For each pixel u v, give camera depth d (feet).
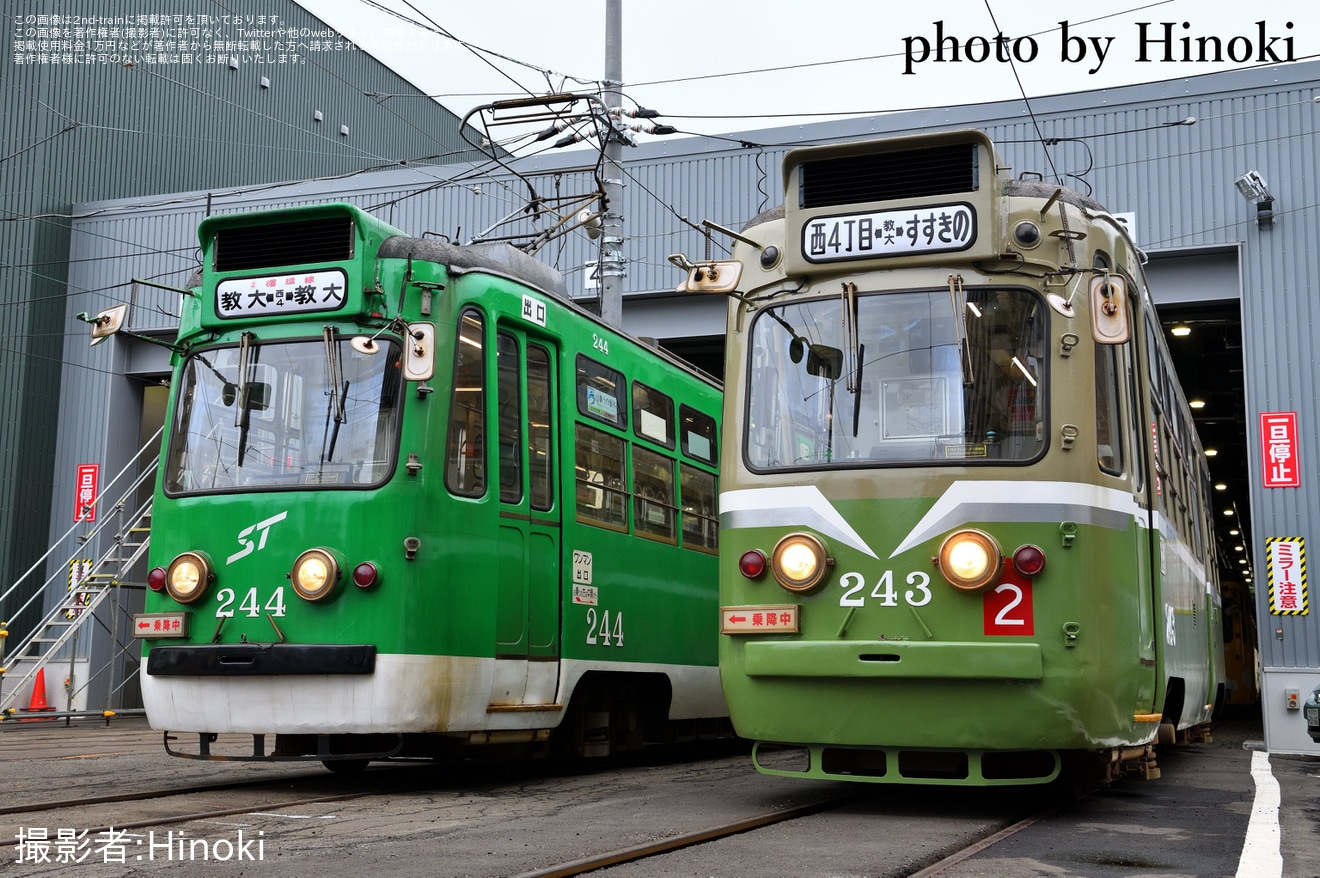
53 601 73.31
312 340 27.86
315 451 27.17
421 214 68.18
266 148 90.22
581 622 31.58
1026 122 58.08
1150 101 56.65
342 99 97.91
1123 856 18.95
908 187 23.65
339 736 27.58
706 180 62.95
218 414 28.27
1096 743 21.95
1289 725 50.14
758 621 23.04
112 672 71.77
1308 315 53.78
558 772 34.04
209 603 26.89
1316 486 52.85
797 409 23.88
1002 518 22.08
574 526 31.65
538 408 30.91
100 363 74.33
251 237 28.53
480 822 22.22
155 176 81.51
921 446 22.84
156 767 33.65
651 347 37.60
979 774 22.18
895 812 24.08
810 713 22.57
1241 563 126.00
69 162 76.02
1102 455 23.08
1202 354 75.05
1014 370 22.85
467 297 28.63
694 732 38.81
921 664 21.74
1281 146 55.01
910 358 23.30
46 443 74.08
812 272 24.09
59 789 27.20
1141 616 23.79
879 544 22.50
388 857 18.10
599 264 43.60
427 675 26.11
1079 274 23.41
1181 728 32.89
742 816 23.06
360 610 25.95
